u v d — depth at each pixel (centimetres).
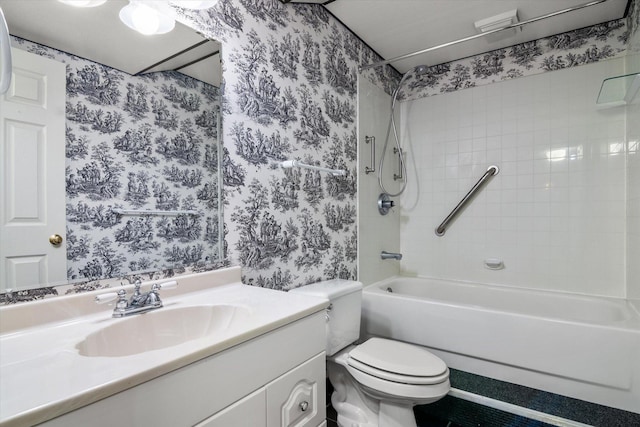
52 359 66
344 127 207
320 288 163
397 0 181
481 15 195
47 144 89
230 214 135
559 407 153
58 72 91
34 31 87
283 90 160
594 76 206
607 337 146
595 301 195
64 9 93
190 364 69
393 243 266
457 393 171
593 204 207
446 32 215
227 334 78
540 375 162
